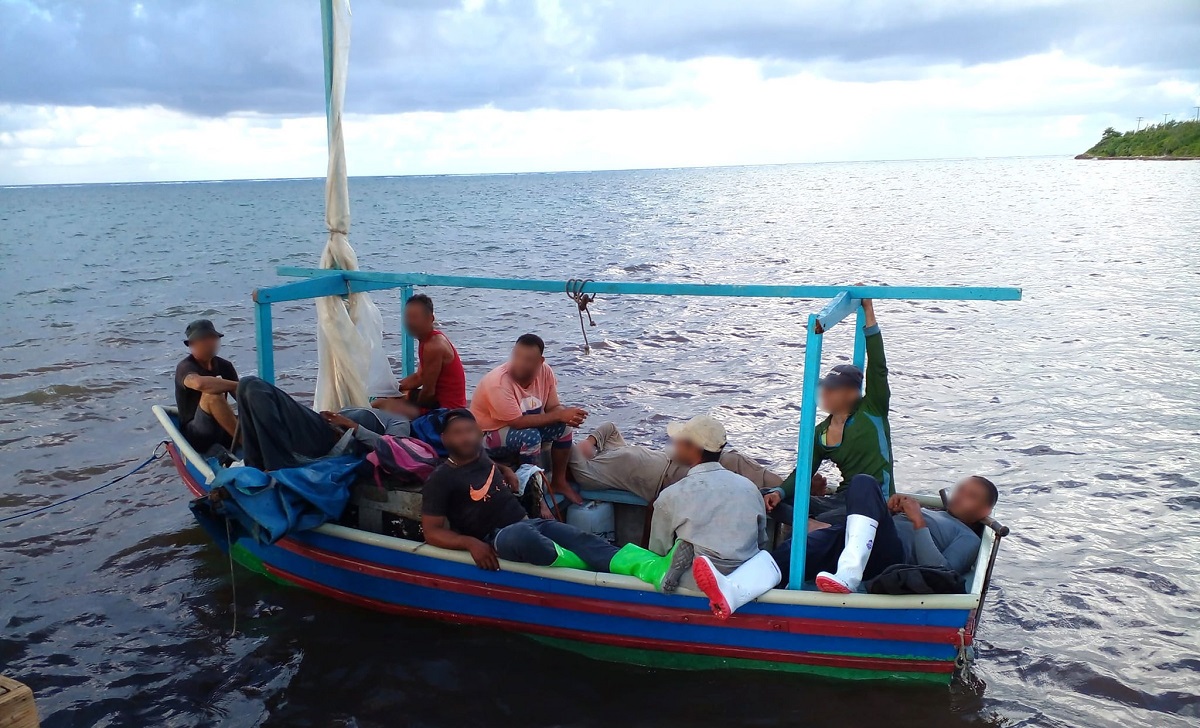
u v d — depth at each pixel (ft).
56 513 25.02
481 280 20.10
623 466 19.94
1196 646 17.88
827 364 42.19
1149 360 41.52
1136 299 58.49
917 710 15.51
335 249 22.45
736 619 15.84
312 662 17.38
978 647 17.89
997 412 34.01
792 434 32.53
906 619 15.16
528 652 17.42
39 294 69.41
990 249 94.07
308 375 41.32
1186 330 47.93
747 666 16.31
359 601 19.15
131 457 29.66
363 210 246.27
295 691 16.52
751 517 15.85
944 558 16.46
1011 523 23.94
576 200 273.13
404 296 25.07
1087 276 70.85
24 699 10.47
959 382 38.60
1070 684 16.57
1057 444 30.14
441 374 22.59
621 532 20.53
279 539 18.13
